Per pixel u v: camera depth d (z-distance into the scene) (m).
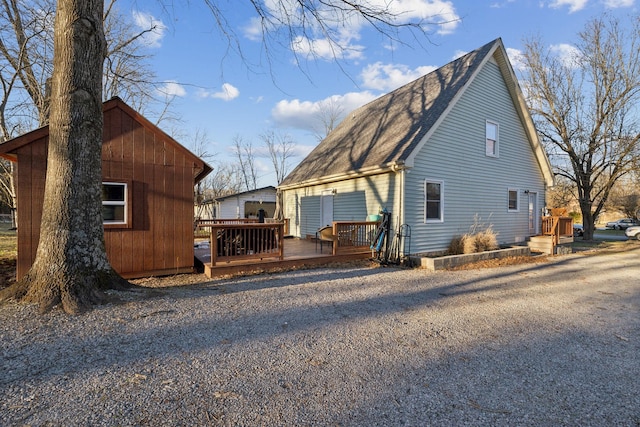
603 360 3.41
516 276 7.89
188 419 2.28
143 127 7.00
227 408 2.42
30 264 5.93
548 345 3.78
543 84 18.81
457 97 10.46
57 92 4.68
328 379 2.89
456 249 10.51
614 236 25.36
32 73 11.45
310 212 14.42
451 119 10.95
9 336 3.54
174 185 7.36
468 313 4.93
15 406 2.36
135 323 4.06
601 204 19.06
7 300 4.46
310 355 3.37
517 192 13.43
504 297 5.91
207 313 4.57
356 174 10.86
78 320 4.04
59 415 2.27
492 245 10.84
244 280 6.91
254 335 3.86
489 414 2.44
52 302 4.32
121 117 6.77
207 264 7.41
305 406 2.47
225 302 5.14
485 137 12.09
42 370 2.89
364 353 3.45
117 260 6.73
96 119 4.91
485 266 9.24
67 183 4.63
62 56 4.65
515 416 2.42
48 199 4.64
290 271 7.99
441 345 3.71
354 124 15.47
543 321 4.62
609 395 2.74
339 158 13.04
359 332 4.05
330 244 12.16
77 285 4.53
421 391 2.73
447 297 5.84
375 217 10.23
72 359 3.11
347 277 7.43
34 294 4.45
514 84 12.66
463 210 11.35
